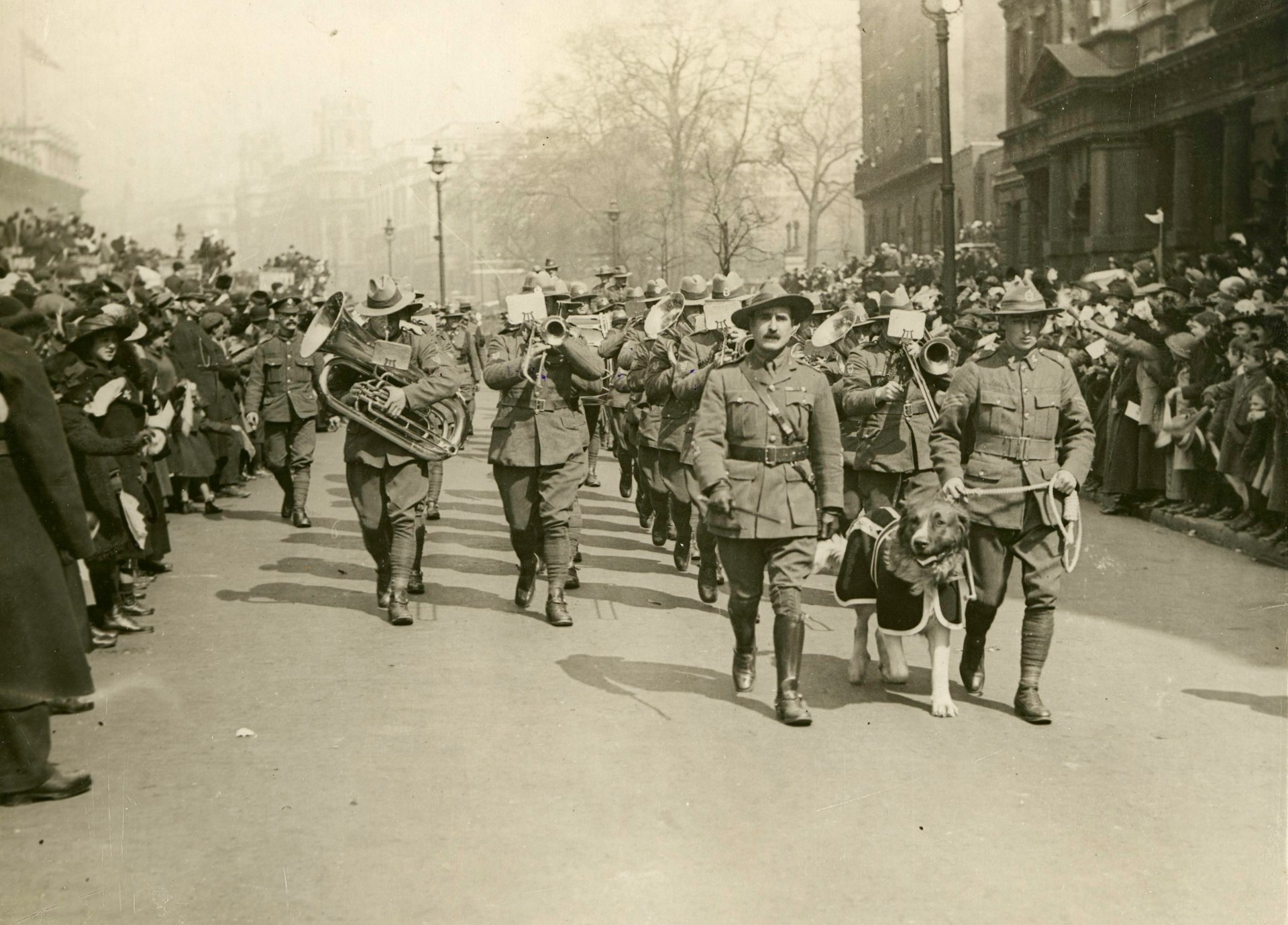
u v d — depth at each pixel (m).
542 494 7.14
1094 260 23.02
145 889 3.75
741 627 5.66
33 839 4.13
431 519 11.14
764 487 5.32
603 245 26.12
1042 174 26.56
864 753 4.92
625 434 11.44
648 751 4.95
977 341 9.82
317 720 5.36
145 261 10.47
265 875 3.85
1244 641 6.65
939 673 5.41
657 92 20.77
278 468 11.08
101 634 6.71
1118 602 7.59
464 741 5.07
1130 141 22.72
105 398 6.63
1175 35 21.47
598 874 3.85
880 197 28.12
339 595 7.95
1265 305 9.16
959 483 5.47
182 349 11.28
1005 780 4.63
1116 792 4.51
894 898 3.69
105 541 6.63
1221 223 20.97
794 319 5.45
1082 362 12.54
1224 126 21.03
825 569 8.75
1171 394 10.50
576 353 6.98
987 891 3.73
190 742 5.09
